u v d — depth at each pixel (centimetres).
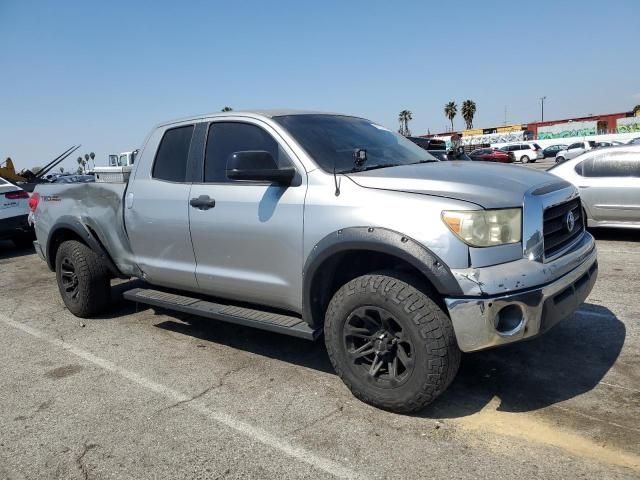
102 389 402
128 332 530
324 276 362
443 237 304
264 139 404
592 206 883
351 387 351
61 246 572
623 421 317
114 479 291
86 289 555
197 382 405
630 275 643
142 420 352
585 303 535
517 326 303
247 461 300
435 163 400
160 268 471
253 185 398
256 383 398
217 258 421
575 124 6556
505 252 307
